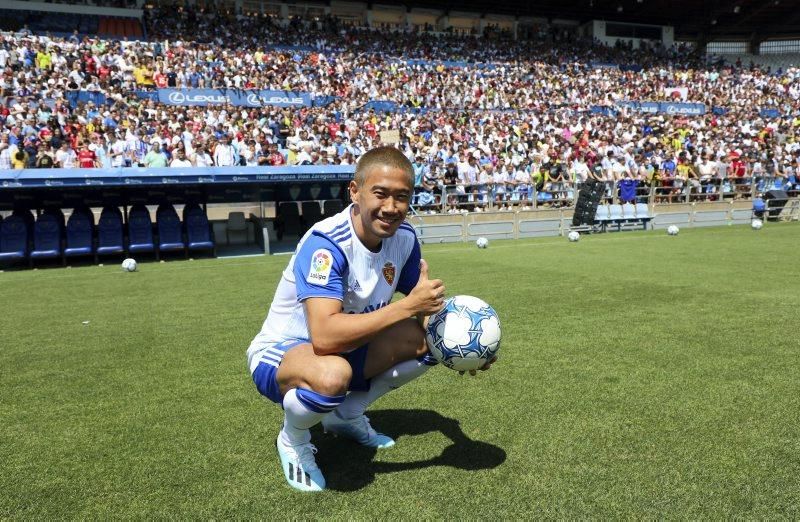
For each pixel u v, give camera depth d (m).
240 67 26.80
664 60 41.72
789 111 34.38
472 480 2.45
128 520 2.21
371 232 2.28
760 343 4.59
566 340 4.78
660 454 2.66
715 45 48.03
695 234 15.28
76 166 14.48
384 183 2.16
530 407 3.29
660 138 25.94
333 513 2.22
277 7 36.41
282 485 2.46
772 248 11.66
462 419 3.15
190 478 2.54
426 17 41.09
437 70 32.16
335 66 29.67
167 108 20.98
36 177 11.18
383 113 25.22
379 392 2.76
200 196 13.68
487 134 22.66
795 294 6.66
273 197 14.77
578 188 17.64
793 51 46.31
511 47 38.88
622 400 3.38
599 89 33.88
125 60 24.08
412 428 3.05
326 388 2.19
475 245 14.17
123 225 13.05
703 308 5.94
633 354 4.34
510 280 8.09
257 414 3.32
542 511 2.19
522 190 17.12
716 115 32.06
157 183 12.01
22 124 17.28
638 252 11.41
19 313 6.58
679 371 3.91
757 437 2.83
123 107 20.00
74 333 5.48
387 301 2.55
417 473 2.54
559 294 6.91
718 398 3.38
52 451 2.86
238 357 4.55
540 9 41.78
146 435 3.04
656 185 18.70
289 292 2.49
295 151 16.50
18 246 11.88
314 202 15.04
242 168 12.58
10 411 3.43
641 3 41.00
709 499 2.26
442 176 16.72
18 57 22.39
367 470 2.59
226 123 19.84
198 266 11.23
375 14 39.72
